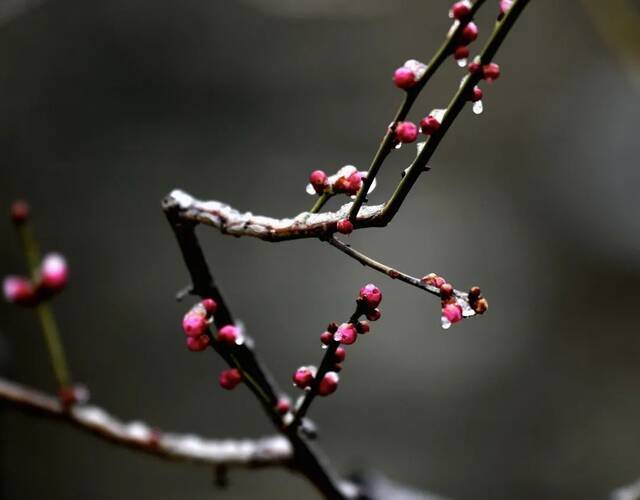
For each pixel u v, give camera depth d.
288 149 4.54
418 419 3.71
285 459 0.98
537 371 3.99
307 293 4.09
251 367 0.90
